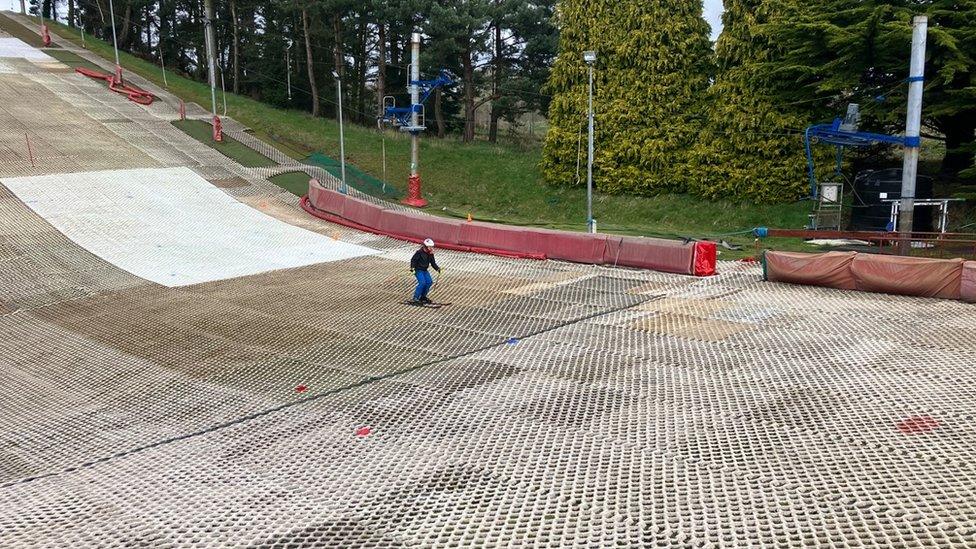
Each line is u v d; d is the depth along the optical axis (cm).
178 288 1391
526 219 2408
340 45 4012
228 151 2658
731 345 976
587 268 1606
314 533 527
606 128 2509
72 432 768
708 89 2338
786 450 622
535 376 878
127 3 4769
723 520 506
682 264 1522
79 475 661
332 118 4297
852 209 2005
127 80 3512
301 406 806
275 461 666
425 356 980
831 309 1160
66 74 3394
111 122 2752
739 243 1898
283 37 4369
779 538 476
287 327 1136
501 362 942
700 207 2319
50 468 682
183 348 1039
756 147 2217
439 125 4006
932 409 692
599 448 653
